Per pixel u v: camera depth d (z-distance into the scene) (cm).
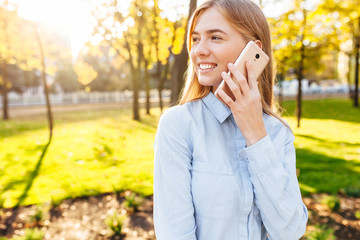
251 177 89
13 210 409
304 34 1083
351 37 1216
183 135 94
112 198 449
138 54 1542
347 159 655
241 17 94
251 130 88
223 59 93
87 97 3306
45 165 639
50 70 1198
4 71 1688
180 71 519
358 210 382
